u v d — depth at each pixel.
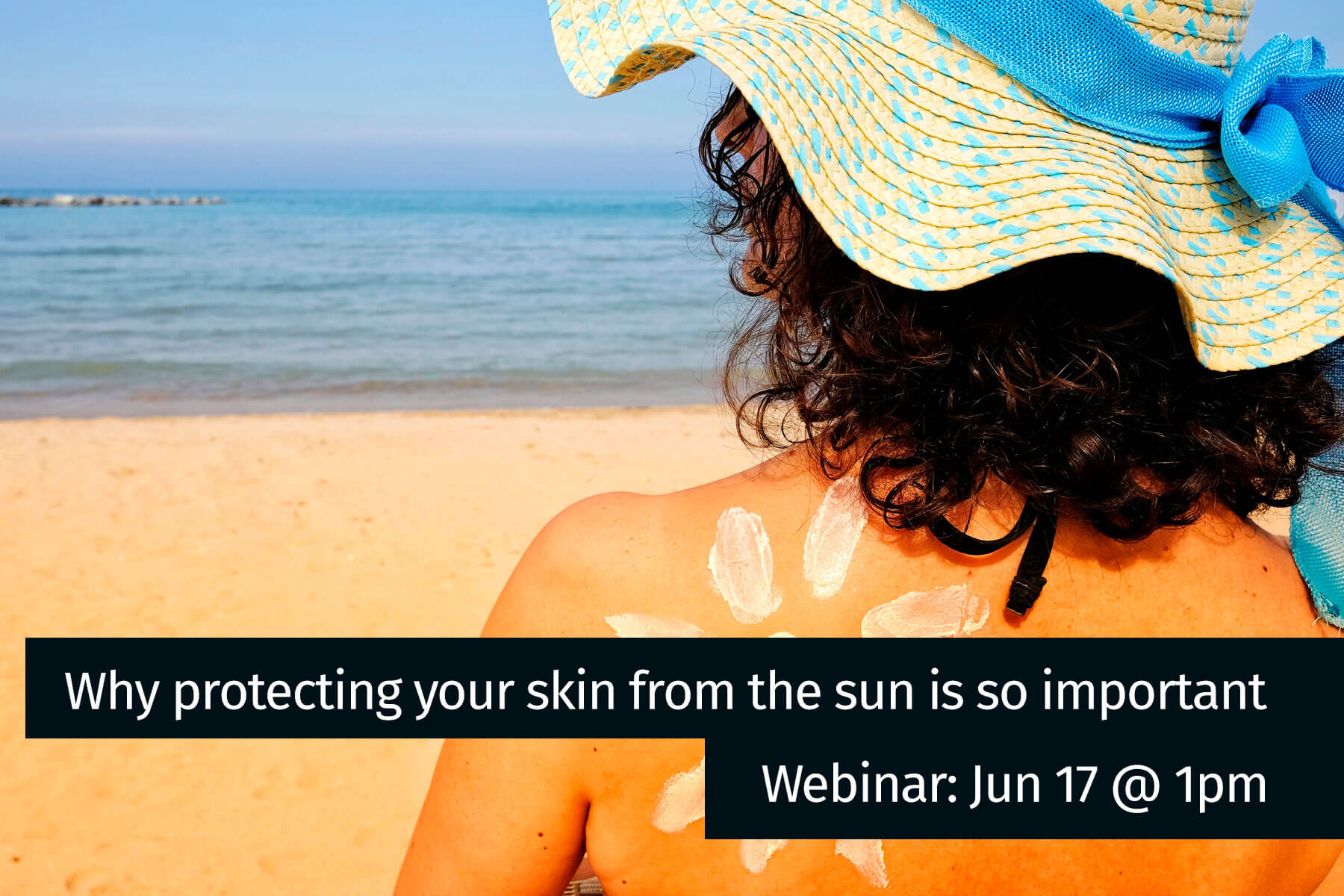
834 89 0.78
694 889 0.77
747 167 0.95
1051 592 0.76
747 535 0.76
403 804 3.95
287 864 3.61
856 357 0.77
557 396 13.76
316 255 37.28
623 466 8.96
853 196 0.76
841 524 0.76
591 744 0.76
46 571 6.07
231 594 5.76
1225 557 0.81
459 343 18.27
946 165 0.75
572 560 0.77
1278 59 0.76
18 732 4.34
